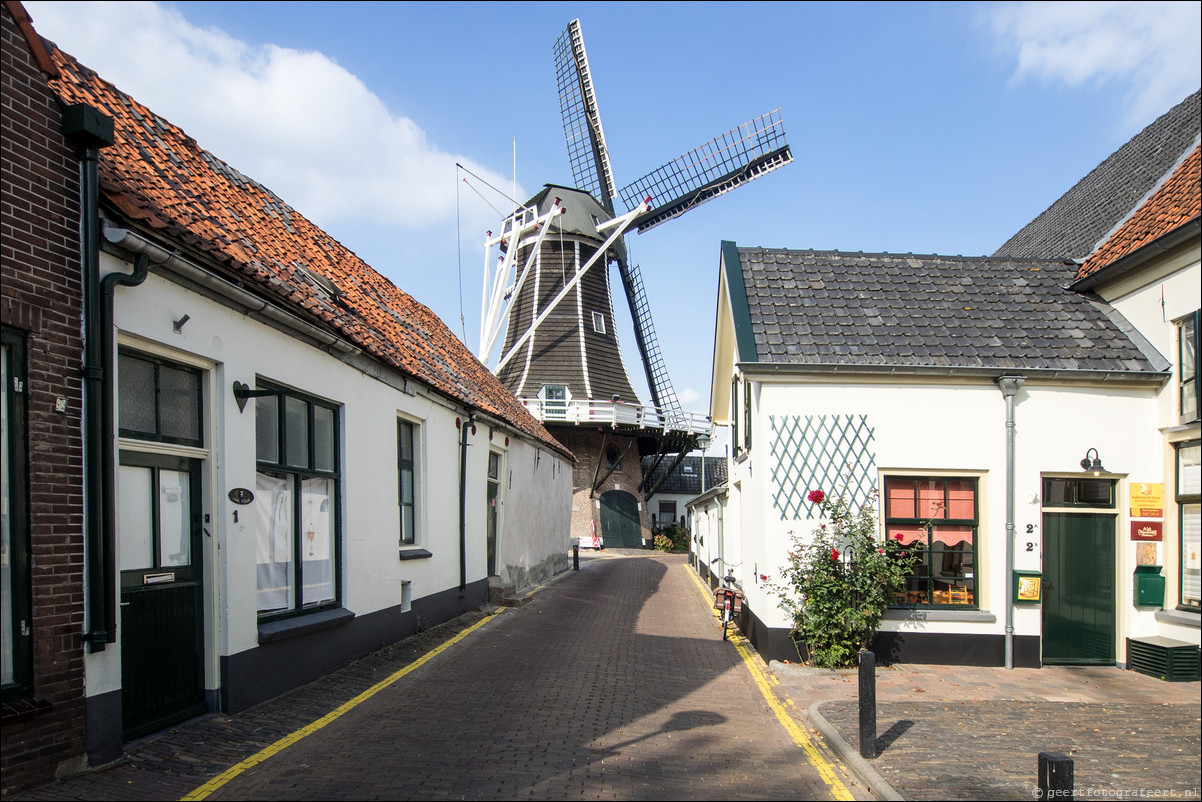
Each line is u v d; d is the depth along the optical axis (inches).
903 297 436.5
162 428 240.5
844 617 355.6
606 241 1366.9
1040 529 380.5
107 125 210.1
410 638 422.0
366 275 535.8
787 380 386.3
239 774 212.1
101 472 204.7
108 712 206.1
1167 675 344.8
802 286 438.9
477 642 428.8
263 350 288.4
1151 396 388.2
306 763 223.6
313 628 313.0
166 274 236.2
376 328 425.4
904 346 398.6
